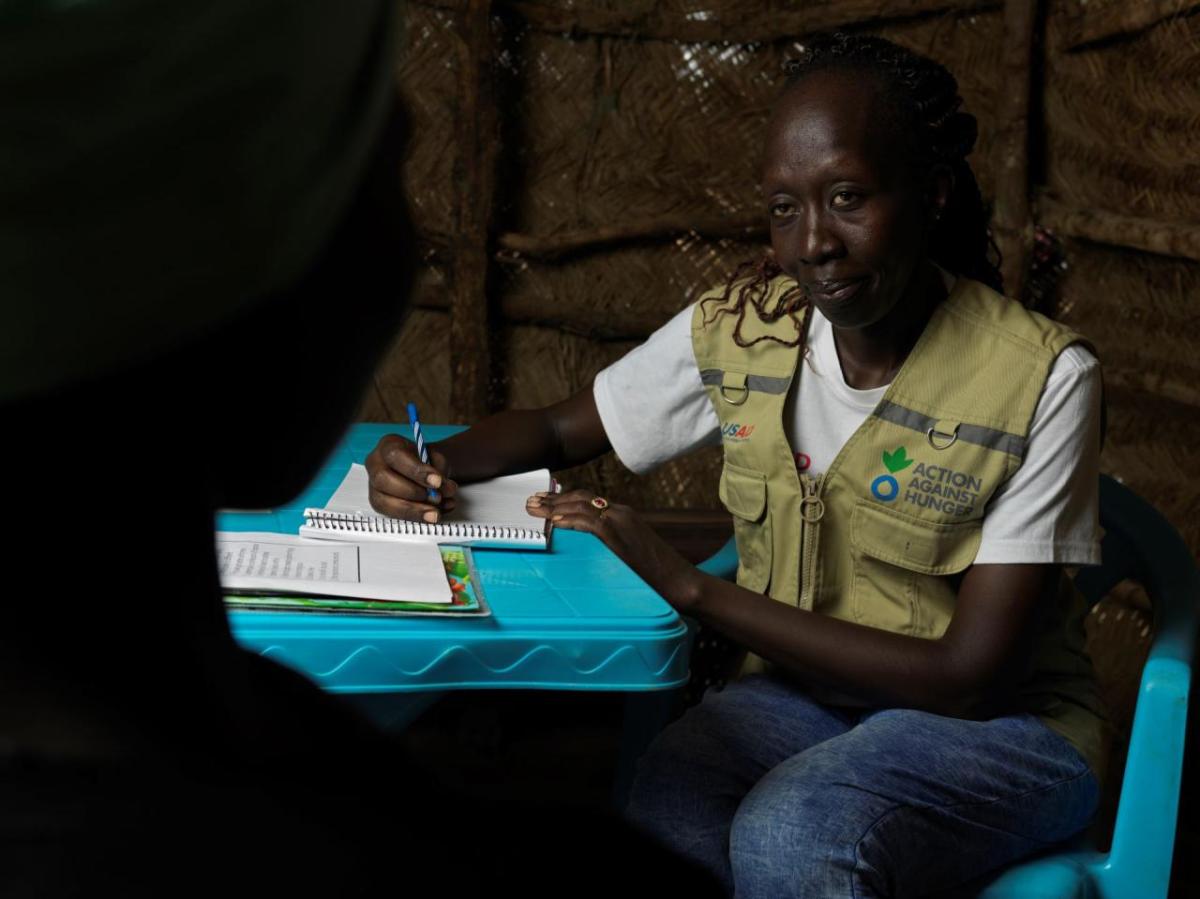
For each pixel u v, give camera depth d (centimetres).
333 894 27
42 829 25
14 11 25
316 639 111
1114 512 166
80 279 26
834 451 154
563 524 146
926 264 151
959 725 141
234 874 27
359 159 30
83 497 27
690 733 149
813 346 156
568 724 283
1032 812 138
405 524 142
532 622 118
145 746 27
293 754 30
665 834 141
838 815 127
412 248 34
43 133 25
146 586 28
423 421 324
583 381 321
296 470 32
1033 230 273
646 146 312
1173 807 136
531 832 32
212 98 27
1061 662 153
